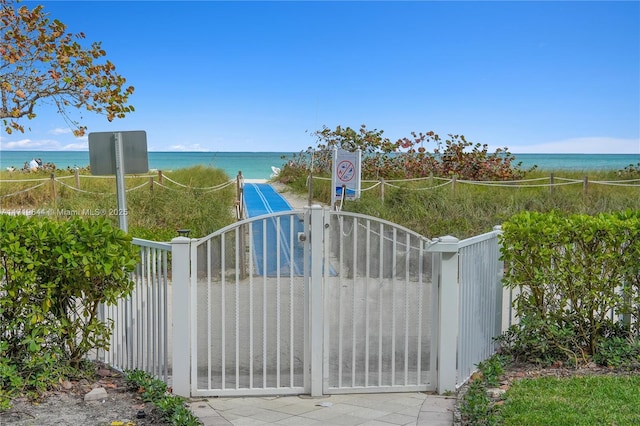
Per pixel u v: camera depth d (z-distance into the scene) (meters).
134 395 5.31
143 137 6.79
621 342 6.21
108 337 5.81
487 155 25.50
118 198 6.73
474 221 15.21
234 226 5.62
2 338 5.39
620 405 4.87
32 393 5.12
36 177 23.33
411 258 5.80
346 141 26.08
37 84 10.55
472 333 6.21
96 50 10.96
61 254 5.18
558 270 6.18
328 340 5.69
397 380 5.90
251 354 5.59
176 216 14.30
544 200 17.72
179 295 5.55
